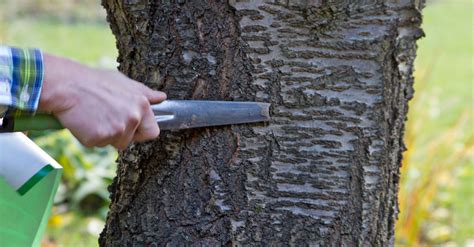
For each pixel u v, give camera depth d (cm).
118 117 119
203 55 140
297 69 139
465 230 418
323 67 139
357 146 142
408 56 143
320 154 142
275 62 139
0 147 127
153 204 148
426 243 404
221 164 143
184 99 142
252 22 138
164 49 142
